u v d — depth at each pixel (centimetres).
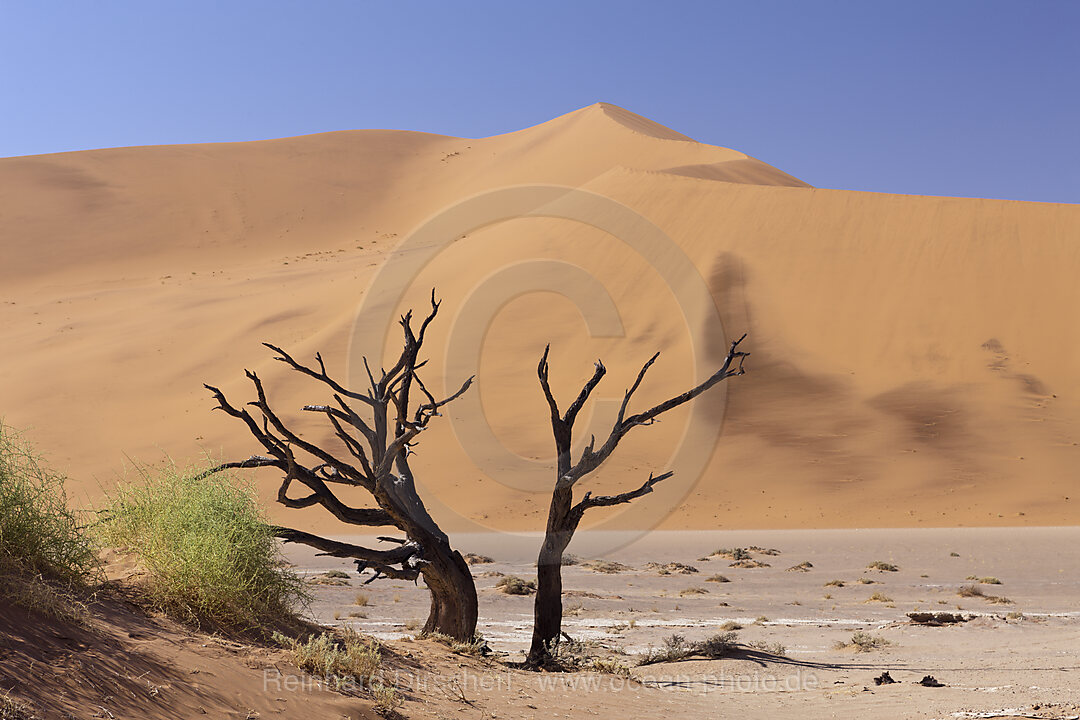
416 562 1132
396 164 15050
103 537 789
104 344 7688
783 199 7481
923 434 5519
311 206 13062
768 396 5753
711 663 1274
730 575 3170
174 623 660
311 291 8619
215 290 9406
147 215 12175
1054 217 6975
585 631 1828
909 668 1246
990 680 1098
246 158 14300
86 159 13688
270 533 807
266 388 6034
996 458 5325
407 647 982
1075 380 5888
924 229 7050
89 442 5581
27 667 474
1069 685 1038
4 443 639
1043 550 3800
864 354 6159
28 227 11475
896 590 2756
